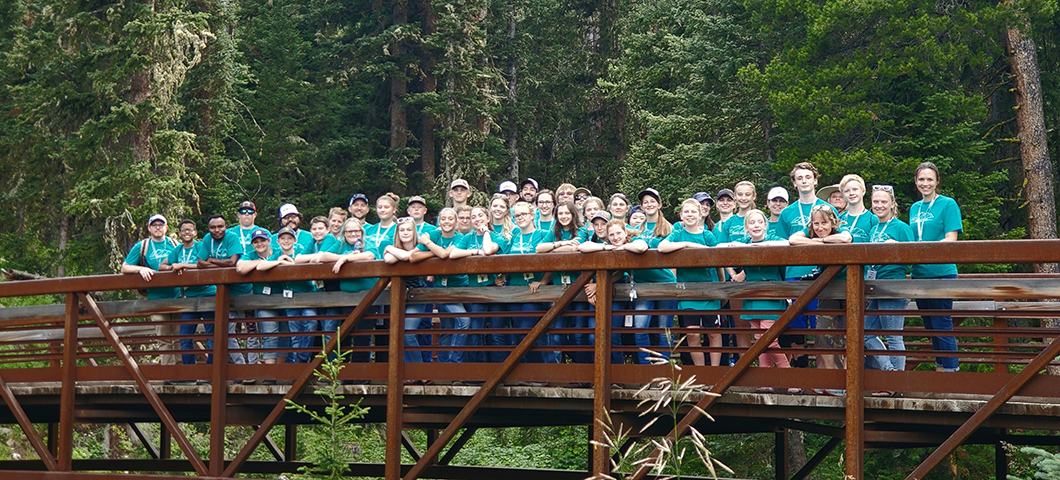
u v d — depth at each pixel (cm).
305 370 752
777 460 999
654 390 660
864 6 1555
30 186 1900
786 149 1683
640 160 2109
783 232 755
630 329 672
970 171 1620
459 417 710
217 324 785
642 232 803
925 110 1561
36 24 2019
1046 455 604
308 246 886
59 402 877
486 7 2627
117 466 1090
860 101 1606
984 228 1524
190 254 916
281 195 2591
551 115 2969
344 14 2655
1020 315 639
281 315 841
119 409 924
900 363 719
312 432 1980
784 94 1593
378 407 860
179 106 1780
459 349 722
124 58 1675
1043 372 724
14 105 1920
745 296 649
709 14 2097
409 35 2459
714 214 1838
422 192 2580
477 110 2520
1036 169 1574
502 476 979
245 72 2086
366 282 787
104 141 1727
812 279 724
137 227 1669
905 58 1571
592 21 2759
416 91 2673
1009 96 1705
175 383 855
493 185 2794
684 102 2000
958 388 588
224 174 2338
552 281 782
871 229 707
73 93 1703
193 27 1686
